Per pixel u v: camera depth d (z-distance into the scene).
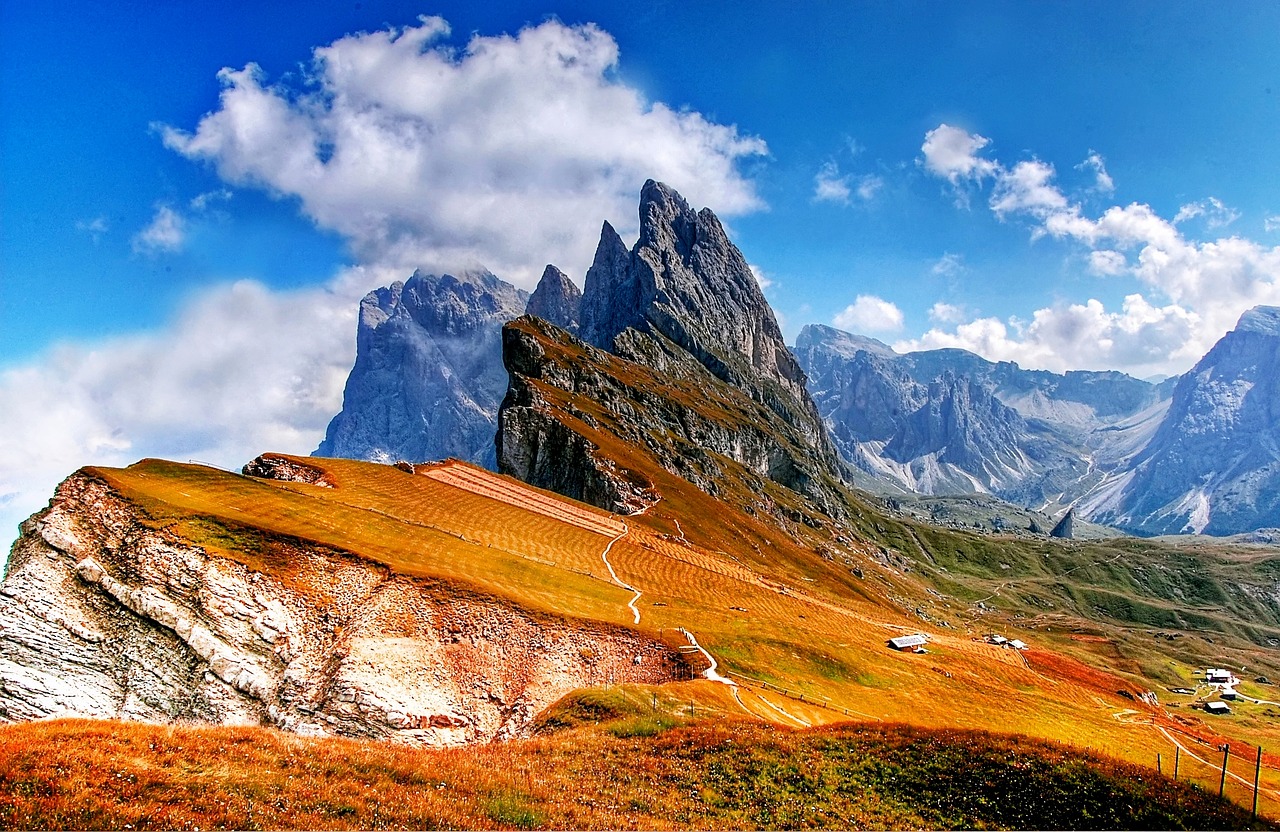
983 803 36.25
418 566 84.19
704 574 153.38
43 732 27.06
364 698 65.44
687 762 39.06
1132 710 148.50
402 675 68.81
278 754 30.11
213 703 65.25
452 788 30.86
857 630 149.75
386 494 126.00
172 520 76.88
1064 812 35.31
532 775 34.72
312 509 97.44
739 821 33.19
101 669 67.00
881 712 91.38
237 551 75.94
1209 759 102.12
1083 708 132.25
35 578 71.00
